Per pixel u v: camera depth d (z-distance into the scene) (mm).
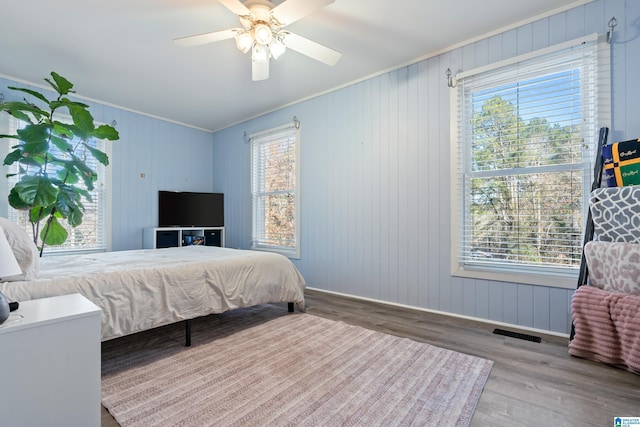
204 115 4500
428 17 2363
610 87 2109
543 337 2244
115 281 1814
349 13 2309
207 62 2990
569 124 2293
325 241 3705
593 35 2129
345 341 2182
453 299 2764
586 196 2223
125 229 4133
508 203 2549
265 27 1927
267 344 2139
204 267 2256
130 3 2158
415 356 1938
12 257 1103
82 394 1180
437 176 2850
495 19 2398
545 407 1415
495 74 2568
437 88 2850
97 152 2977
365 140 3338
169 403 1456
